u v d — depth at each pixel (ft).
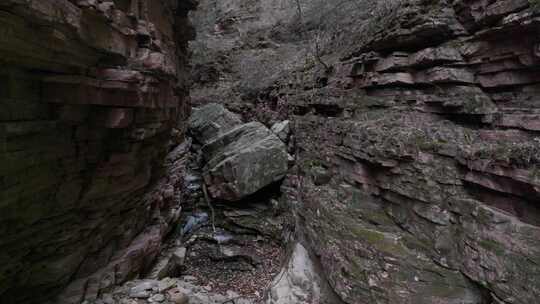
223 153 35.99
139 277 19.03
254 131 37.73
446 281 13.52
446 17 17.37
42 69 9.66
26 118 9.53
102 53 10.58
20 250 11.10
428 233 14.98
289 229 29.14
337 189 22.71
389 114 20.70
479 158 13.21
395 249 15.29
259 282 24.57
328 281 19.12
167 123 19.77
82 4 8.52
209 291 22.49
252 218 31.91
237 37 62.59
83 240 14.38
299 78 38.68
